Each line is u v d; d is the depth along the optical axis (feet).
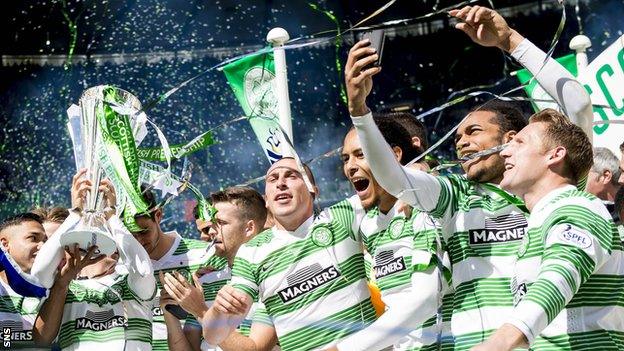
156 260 15.66
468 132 12.35
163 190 14.05
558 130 10.82
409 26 37.65
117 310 14.88
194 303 13.14
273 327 13.37
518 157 10.86
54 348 14.43
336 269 12.80
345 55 35.81
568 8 36.58
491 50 36.88
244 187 15.53
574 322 10.28
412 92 37.32
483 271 11.51
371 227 12.69
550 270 9.79
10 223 15.26
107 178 13.69
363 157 12.48
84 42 34.99
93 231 13.23
